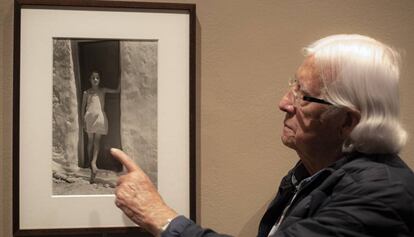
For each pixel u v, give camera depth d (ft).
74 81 3.87
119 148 3.91
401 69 4.30
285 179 3.59
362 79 2.82
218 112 4.10
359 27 4.25
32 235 3.79
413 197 2.69
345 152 2.98
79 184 3.87
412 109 4.30
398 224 2.59
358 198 2.64
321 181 3.00
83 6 3.85
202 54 4.08
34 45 3.82
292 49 4.18
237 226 4.14
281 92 4.17
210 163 4.10
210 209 4.10
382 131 2.81
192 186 3.94
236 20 4.11
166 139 3.95
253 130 4.14
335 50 2.94
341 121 2.94
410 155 4.30
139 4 3.89
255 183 4.15
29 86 3.81
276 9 4.16
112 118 3.91
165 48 3.94
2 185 3.89
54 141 3.85
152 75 3.94
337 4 4.23
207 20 4.08
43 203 3.83
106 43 3.90
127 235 3.99
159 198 3.35
